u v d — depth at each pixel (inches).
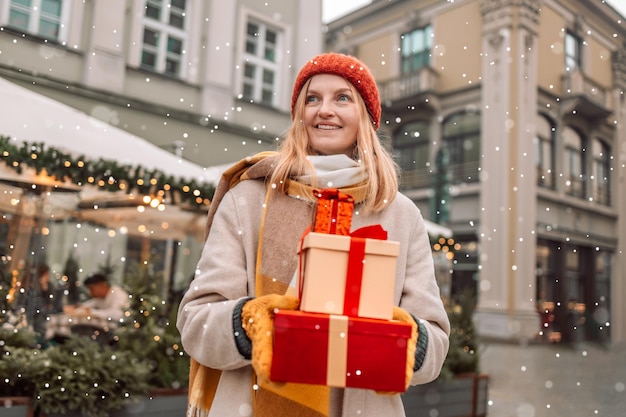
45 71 297.9
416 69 552.4
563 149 528.7
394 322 31.5
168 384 134.8
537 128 510.3
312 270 32.2
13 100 172.6
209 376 40.8
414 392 164.9
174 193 199.2
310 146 46.2
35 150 163.6
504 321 466.6
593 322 523.8
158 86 339.0
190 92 351.3
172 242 370.9
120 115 321.7
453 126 535.5
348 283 32.4
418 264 44.6
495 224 490.3
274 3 395.5
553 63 520.4
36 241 206.7
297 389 37.1
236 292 39.1
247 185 44.4
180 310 40.2
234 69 370.6
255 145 374.3
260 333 31.5
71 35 308.0
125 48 327.6
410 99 545.3
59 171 170.1
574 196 536.4
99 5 318.0
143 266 164.7
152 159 194.4
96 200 241.9
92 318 188.1
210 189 202.4
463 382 180.5
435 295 43.0
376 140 46.2
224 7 368.5
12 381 114.9
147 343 141.9
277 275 40.2
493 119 499.5
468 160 522.3
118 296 205.8
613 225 574.2
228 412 37.5
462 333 196.9
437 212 531.5
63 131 174.7
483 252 492.4
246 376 38.6
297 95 47.8
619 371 310.7
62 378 117.3
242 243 41.9
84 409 117.3
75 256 327.6
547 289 511.5
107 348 136.6
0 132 162.2
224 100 362.6
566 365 332.5
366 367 30.5
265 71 392.5
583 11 549.6
